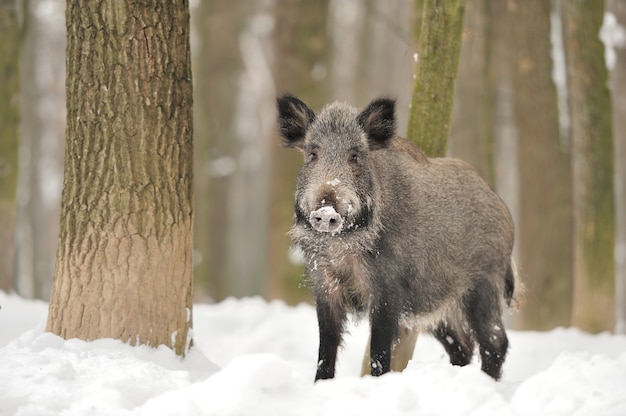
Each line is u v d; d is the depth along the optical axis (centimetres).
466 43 2722
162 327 1077
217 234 3684
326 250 1085
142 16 1050
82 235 1065
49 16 3738
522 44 2264
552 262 2258
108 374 909
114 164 1055
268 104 4138
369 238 1066
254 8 3838
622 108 3170
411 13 1978
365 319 1171
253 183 5200
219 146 3531
